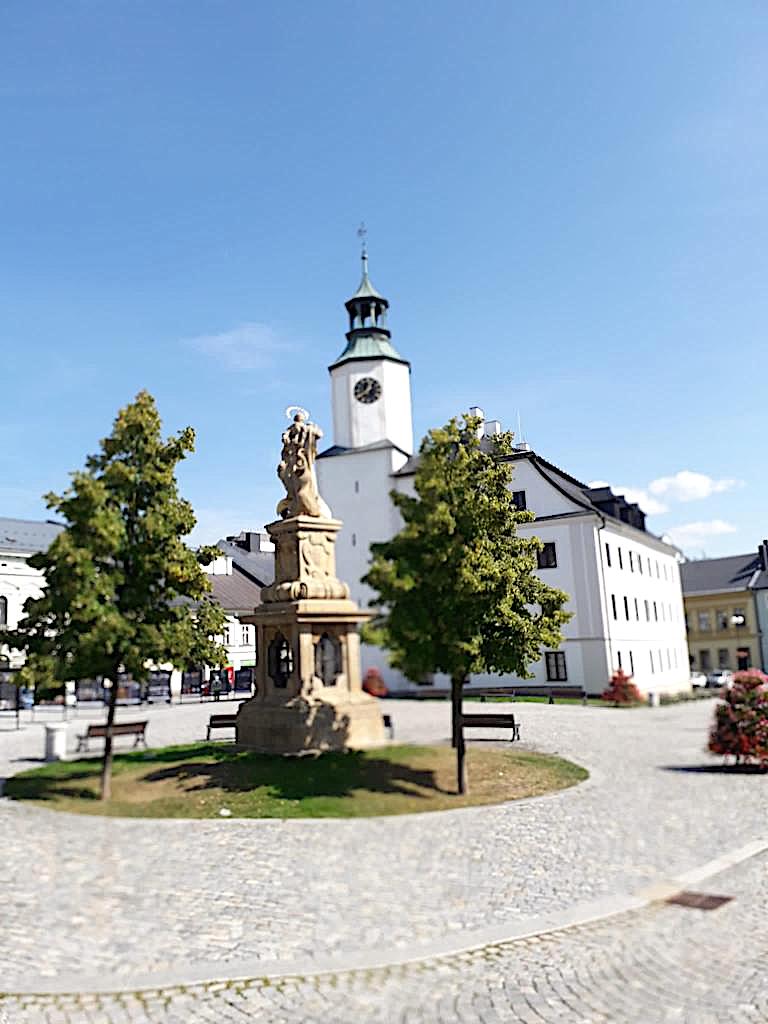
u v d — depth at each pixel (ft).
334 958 24.89
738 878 33.04
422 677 52.54
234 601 178.81
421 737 79.05
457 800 48.70
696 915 28.63
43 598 50.47
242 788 49.83
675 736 81.61
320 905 29.84
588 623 146.92
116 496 50.08
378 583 49.47
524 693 148.77
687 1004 21.63
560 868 34.73
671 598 201.16
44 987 22.94
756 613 243.81
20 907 29.60
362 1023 20.81
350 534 163.94
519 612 56.90
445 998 22.22
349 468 165.58
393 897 30.81
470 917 28.53
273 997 22.34
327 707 59.67
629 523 180.86
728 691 61.72
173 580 51.03
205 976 23.61
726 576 254.27
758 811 45.93
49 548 48.47
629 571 168.66
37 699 51.49
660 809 46.68
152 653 49.34
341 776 52.34
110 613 47.32
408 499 53.31
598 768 60.90
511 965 24.44
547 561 151.43
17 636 51.13
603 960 24.72
